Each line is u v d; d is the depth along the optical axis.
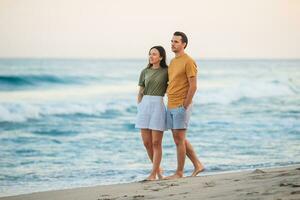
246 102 22.45
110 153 11.77
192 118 17.34
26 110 18.83
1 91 25.20
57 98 22.44
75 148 12.55
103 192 6.34
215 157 10.84
